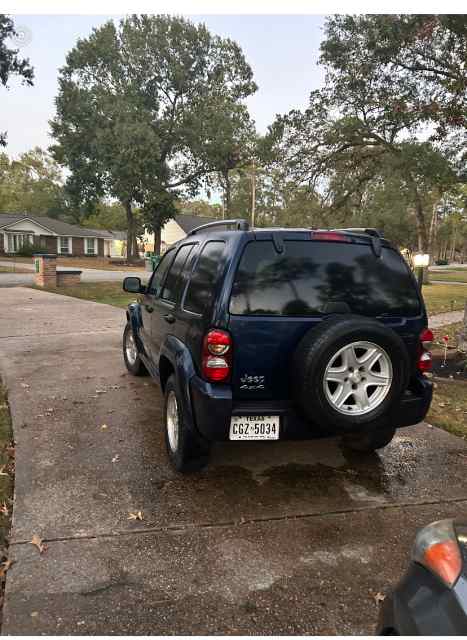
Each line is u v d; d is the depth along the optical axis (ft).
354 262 11.14
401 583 5.86
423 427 15.99
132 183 116.37
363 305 11.05
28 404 17.22
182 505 10.74
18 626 7.27
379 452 13.88
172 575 8.49
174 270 14.82
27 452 13.24
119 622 7.41
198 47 120.26
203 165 127.03
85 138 121.39
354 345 9.76
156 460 12.91
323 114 67.56
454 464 13.19
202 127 118.21
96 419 15.83
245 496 11.20
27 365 22.98
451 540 5.70
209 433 10.27
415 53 45.91
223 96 124.47
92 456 13.07
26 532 9.63
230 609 7.73
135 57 116.57
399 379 10.16
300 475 12.33
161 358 13.00
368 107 60.54
